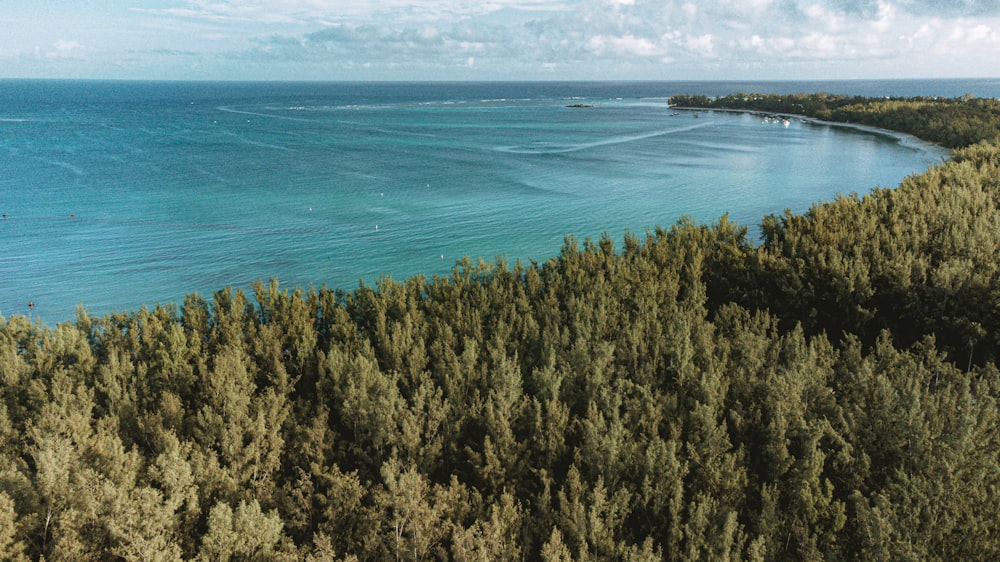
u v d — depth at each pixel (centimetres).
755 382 3269
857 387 3234
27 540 2323
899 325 4553
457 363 3488
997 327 4166
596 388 3297
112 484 2358
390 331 4203
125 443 2994
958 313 4294
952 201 6006
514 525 2573
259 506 2402
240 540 2286
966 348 4200
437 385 3588
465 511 2612
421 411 3092
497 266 5216
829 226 5578
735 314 4288
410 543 2425
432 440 3069
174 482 2403
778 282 4784
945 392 3008
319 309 4578
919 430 2697
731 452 3020
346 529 2595
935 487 2523
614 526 2605
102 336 4009
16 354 3675
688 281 5012
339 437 3244
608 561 2495
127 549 2184
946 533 2448
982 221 5294
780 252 5091
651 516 2694
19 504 2373
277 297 4503
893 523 2438
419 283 4838
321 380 3478
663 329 4041
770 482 2875
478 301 4547
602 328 4050
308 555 2277
